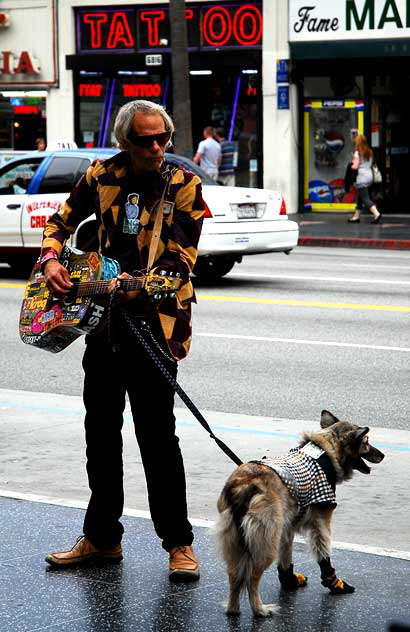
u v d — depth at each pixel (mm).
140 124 5004
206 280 16406
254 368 10492
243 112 28250
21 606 4887
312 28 26875
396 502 6453
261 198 15680
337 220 25844
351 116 27281
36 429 8242
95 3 29422
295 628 4656
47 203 16344
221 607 4887
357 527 6012
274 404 9086
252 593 4730
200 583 5180
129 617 4770
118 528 5453
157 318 5156
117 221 5191
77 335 5273
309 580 5219
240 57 27719
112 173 5195
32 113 30844
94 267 5090
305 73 27484
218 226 15141
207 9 28172
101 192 5203
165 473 5277
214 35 28188
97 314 5059
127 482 6906
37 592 5051
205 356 11055
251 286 15883
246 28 27797
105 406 5348
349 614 4805
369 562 5422
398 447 7699
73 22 29828
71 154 16469
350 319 13070
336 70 27188
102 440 5367
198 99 28688
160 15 28844
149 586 5141
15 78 30672
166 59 28656
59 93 30297
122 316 5125
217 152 26578
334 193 27672
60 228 5359
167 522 5289
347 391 9531
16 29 30469
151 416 5246
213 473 7004
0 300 14812
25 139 31047
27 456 7484
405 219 26078
